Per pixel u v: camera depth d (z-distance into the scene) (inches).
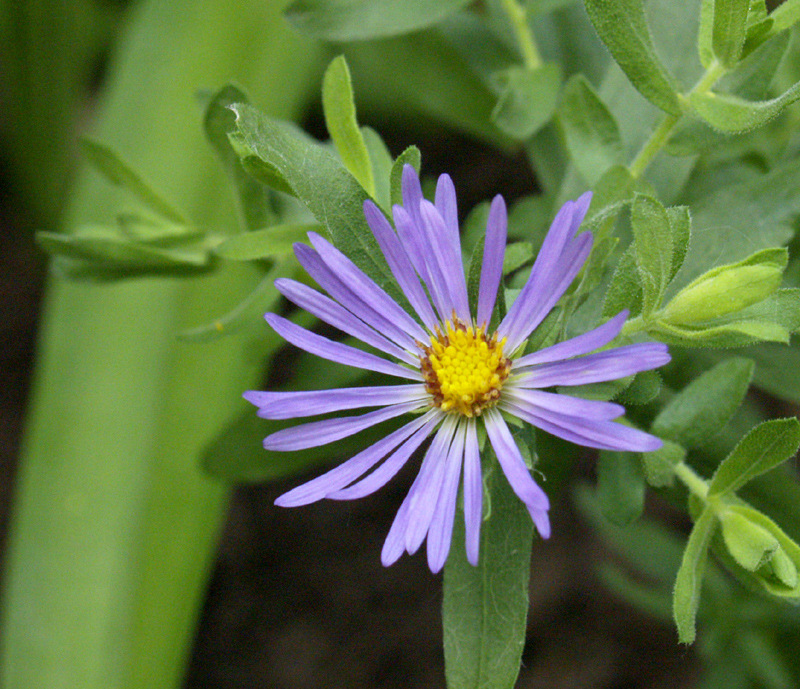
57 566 9.9
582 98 8.0
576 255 7.0
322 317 7.2
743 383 7.8
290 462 8.8
